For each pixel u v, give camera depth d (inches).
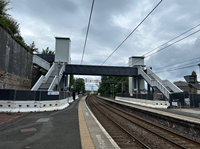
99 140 236.8
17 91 533.6
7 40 695.7
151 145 278.5
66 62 1362.0
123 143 279.3
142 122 513.7
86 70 1337.4
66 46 1384.1
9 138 241.0
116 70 1385.3
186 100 846.5
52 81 978.7
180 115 530.6
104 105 1205.7
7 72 695.7
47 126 325.4
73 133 274.7
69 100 1067.3
